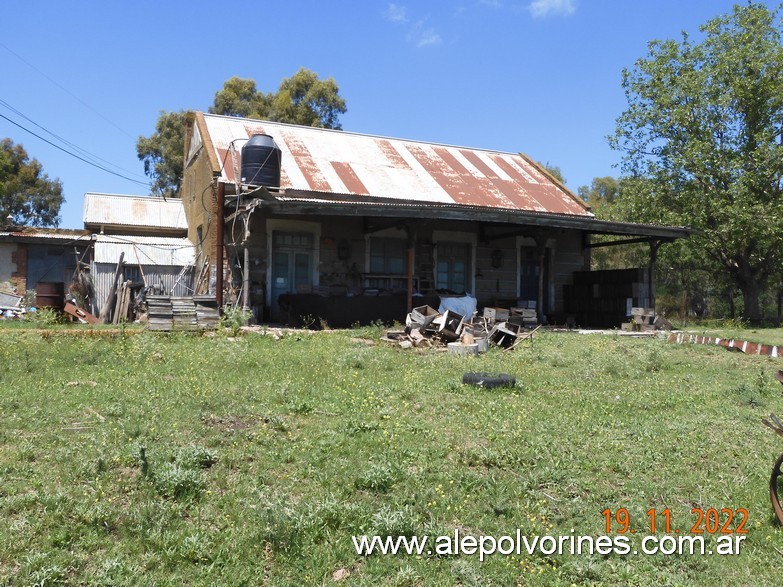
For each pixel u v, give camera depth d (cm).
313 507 502
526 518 520
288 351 1199
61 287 1780
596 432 733
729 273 3123
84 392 791
